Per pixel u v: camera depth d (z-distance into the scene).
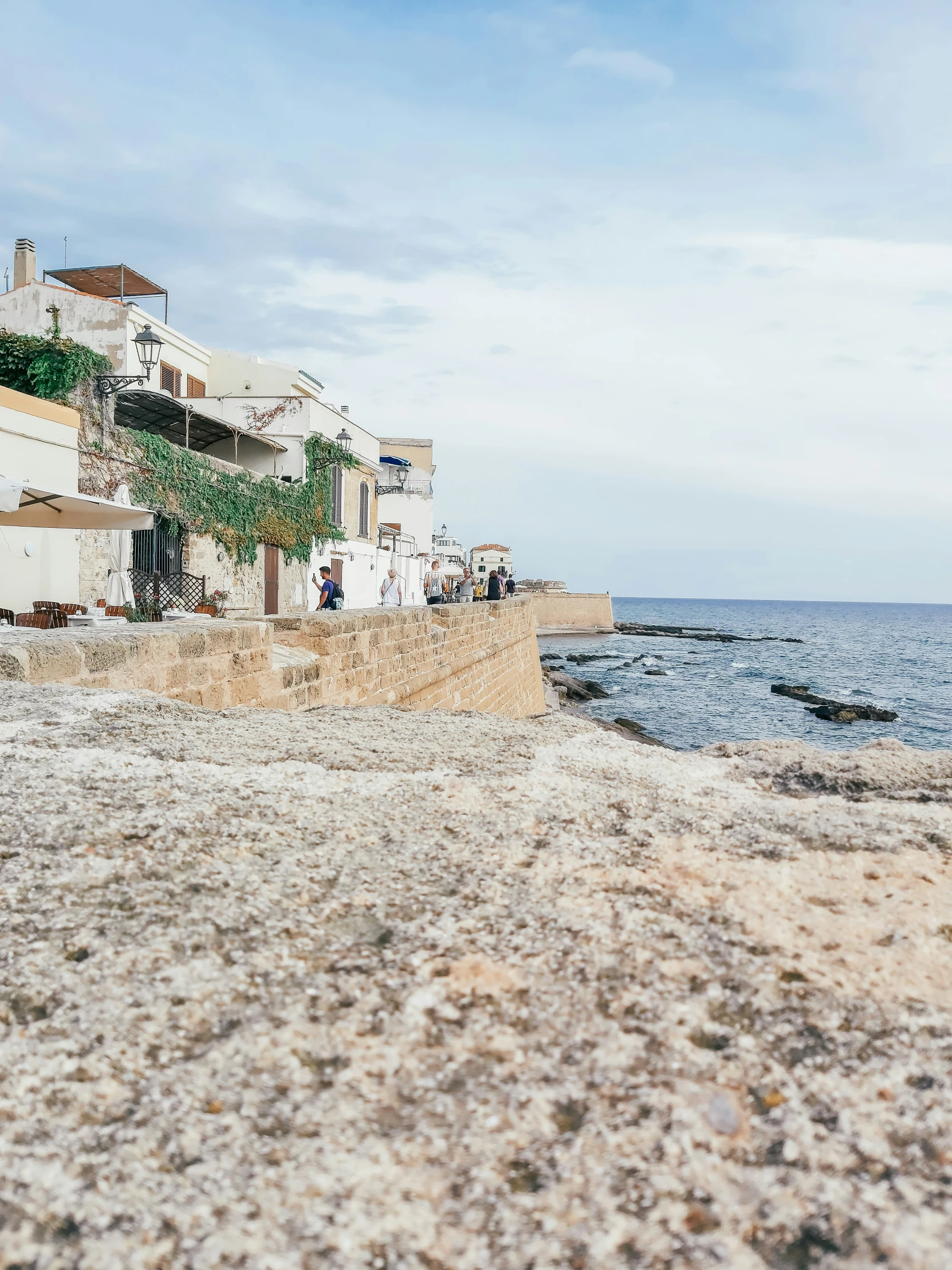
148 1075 1.50
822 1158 1.30
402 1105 1.44
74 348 17.84
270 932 2.01
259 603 25.03
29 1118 1.38
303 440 27.84
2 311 23.64
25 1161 1.29
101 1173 1.27
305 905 2.18
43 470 15.87
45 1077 1.48
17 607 15.04
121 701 4.66
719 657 81.38
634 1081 1.48
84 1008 1.68
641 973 1.82
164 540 20.30
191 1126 1.37
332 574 30.56
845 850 2.59
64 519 13.15
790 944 1.95
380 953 1.93
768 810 3.03
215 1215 1.20
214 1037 1.62
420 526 59.44
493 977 1.82
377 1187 1.26
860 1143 1.33
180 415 23.27
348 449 30.09
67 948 1.91
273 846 2.58
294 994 1.76
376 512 36.69
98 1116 1.40
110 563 17.00
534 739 4.32
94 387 18.17
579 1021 1.66
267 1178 1.27
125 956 1.87
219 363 31.30
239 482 23.27
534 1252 1.14
